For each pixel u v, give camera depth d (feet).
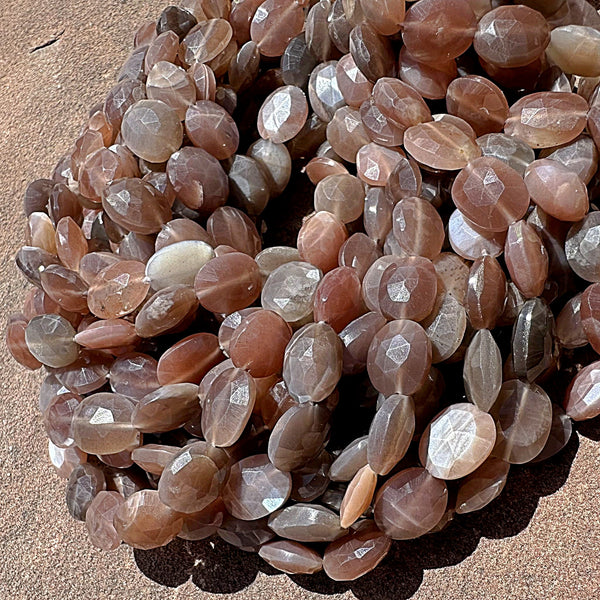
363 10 1.11
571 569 1.05
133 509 1.07
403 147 1.13
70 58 1.36
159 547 1.13
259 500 1.06
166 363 1.09
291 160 1.21
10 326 1.16
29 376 1.22
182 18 1.21
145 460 1.08
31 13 1.40
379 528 1.06
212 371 1.09
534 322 1.05
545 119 1.08
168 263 1.11
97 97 1.33
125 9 1.37
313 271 1.09
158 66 1.17
